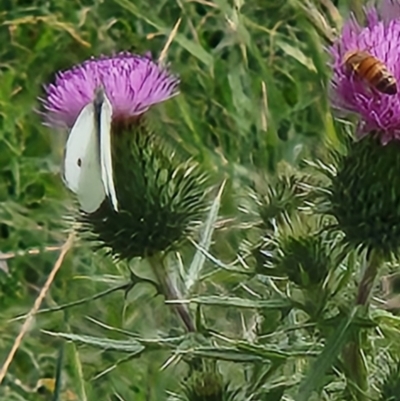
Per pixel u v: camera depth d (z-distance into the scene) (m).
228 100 0.75
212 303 0.54
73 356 0.64
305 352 0.54
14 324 0.71
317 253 0.55
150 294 0.68
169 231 0.59
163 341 0.56
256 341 0.57
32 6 0.81
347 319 0.53
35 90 0.79
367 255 0.55
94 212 0.59
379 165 0.55
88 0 0.80
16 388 0.68
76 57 0.79
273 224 0.57
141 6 0.80
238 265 0.61
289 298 0.54
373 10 0.56
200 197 0.60
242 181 0.71
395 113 0.55
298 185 0.58
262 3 0.78
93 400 0.66
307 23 0.76
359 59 0.55
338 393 0.56
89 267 0.71
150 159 0.60
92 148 0.57
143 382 0.66
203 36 0.78
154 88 0.60
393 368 0.56
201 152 0.72
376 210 0.55
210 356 0.54
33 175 0.76
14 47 0.80
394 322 0.54
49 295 0.71
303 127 0.74
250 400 0.55
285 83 0.75
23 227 0.74
